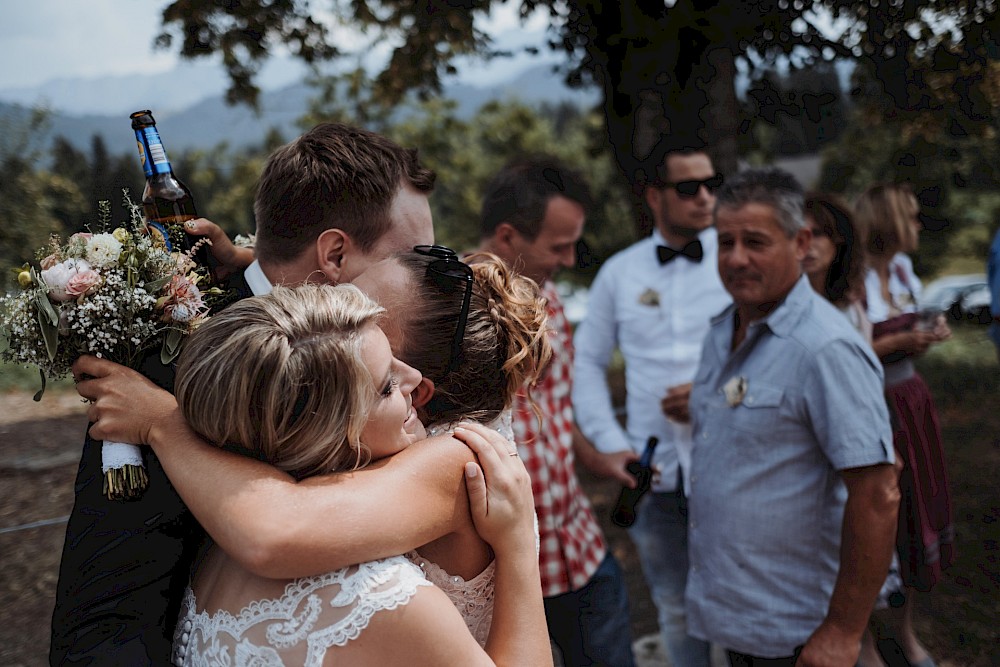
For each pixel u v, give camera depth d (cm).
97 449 128
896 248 353
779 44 371
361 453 113
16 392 571
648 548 307
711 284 307
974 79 379
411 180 156
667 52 364
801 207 206
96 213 145
